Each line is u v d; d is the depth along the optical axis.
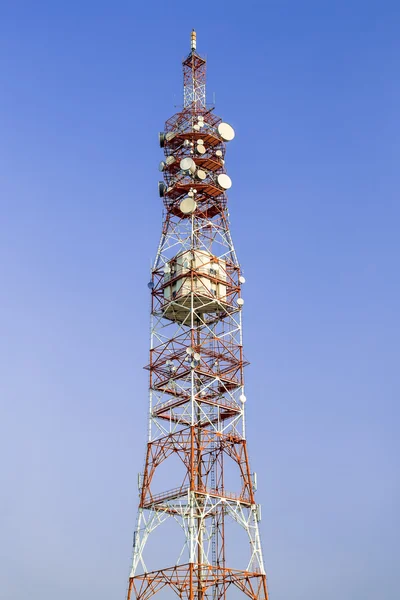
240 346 104.62
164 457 98.38
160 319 106.50
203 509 94.62
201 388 100.81
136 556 94.50
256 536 95.12
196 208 110.12
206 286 104.06
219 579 92.19
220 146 115.31
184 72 120.94
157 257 109.50
